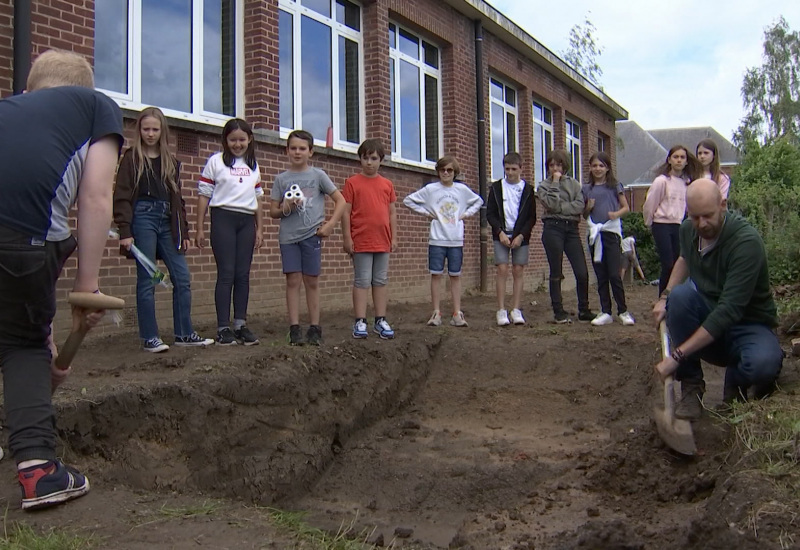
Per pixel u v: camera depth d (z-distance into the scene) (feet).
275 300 25.95
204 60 24.20
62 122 9.14
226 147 18.88
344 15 31.12
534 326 24.75
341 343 19.51
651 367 20.02
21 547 8.21
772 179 51.67
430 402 20.06
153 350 17.33
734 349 13.96
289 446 15.30
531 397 19.75
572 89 55.77
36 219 8.89
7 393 9.61
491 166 42.91
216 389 14.56
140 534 8.94
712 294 14.08
